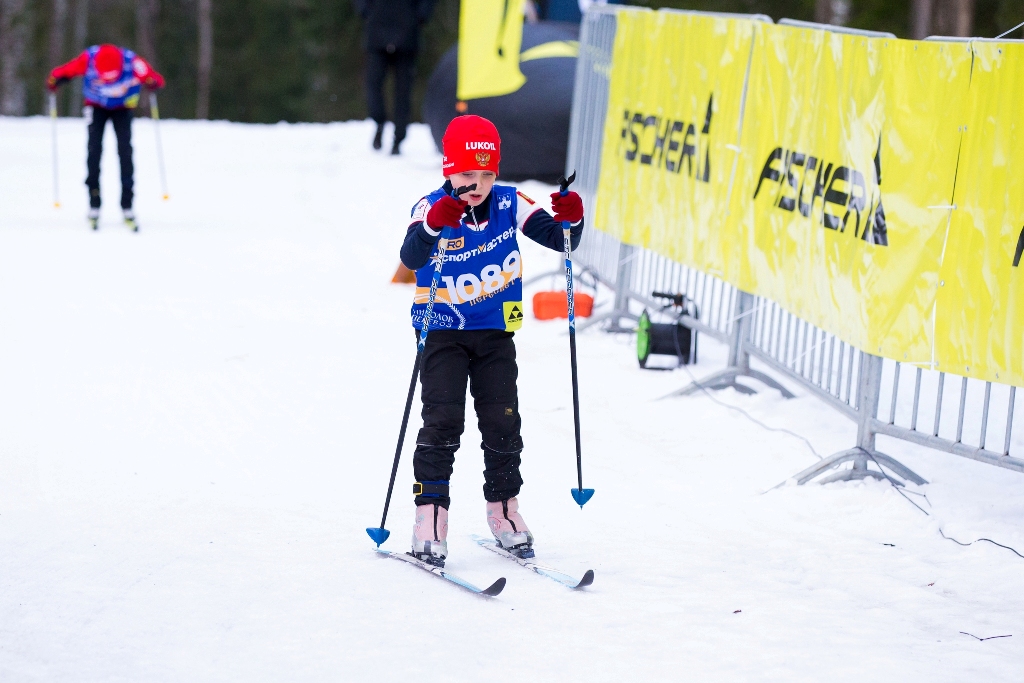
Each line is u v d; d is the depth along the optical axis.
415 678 6.00
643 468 10.18
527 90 27.09
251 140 37.41
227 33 92.44
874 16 54.66
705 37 13.27
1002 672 6.33
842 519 9.06
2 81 77.94
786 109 11.46
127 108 21.33
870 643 6.67
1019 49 8.46
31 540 7.83
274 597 7.03
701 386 12.73
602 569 7.77
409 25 32.81
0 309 15.03
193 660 6.15
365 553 7.84
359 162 32.12
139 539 7.93
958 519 8.97
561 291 17.14
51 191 26.06
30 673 5.96
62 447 9.90
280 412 11.22
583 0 32.50
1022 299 8.59
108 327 14.31
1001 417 11.73
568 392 12.56
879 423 9.80
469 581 7.43
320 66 89.62
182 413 11.04
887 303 9.51
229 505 8.70
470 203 7.39
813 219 10.80
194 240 20.88
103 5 92.62
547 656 6.32
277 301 16.27
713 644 6.55
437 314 7.61
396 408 11.53
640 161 15.06
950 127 8.99
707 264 13.16
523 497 9.26
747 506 9.30
